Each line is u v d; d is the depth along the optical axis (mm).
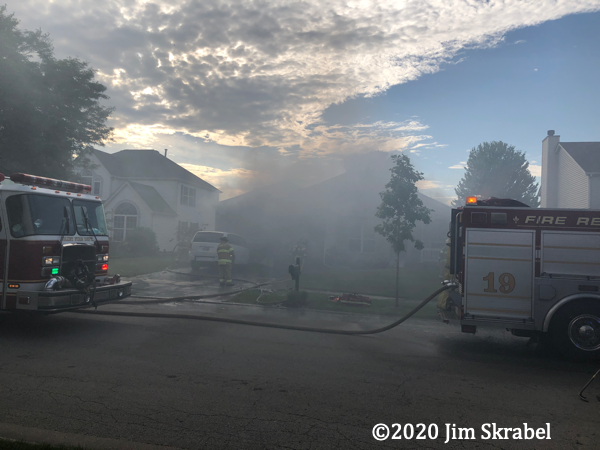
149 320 7582
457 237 6648
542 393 4441
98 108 14961
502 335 7414
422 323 8266
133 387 4180
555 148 24375
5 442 2846
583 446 3230
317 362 5320
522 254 6066
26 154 13102
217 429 3307
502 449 3152
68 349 5527
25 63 12641
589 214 5906
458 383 4691
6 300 6035
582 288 5816
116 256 21078
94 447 2922
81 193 7320
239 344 6086
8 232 6086
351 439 3225
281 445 3084
